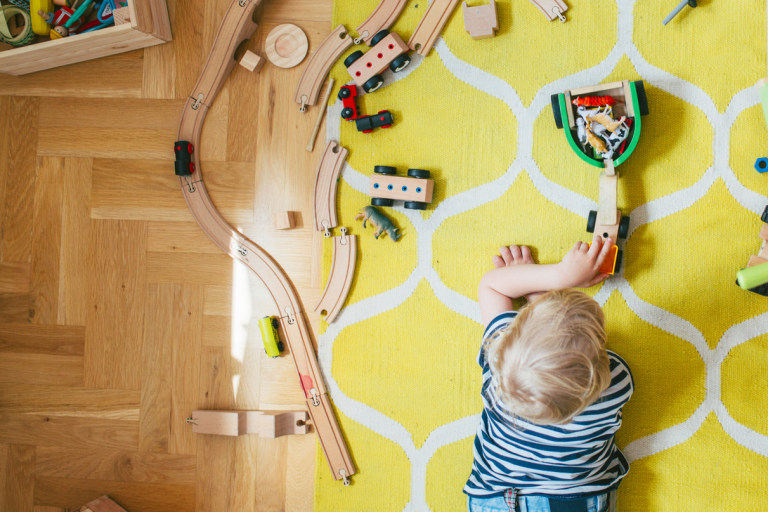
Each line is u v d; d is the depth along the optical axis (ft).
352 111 3.93
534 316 2.78
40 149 4.39
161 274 4.28
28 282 4.40
